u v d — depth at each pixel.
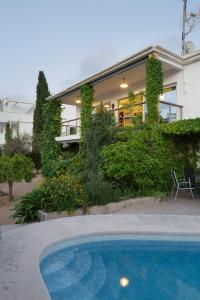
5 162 11.48
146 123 10.58
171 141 10.09
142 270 4.44
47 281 4.02
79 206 7.55
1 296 2.98
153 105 10.70
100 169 9.44
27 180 12.09
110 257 4.85
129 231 5.36
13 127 32.97
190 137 10.67
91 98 14.38
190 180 10.12
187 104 11.99
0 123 32.28
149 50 10.73
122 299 3.60
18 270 3.64
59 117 17.91
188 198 9.45
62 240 4.93
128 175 9.10
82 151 12.38
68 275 4.21
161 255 4.96
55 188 7.36
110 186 8.39
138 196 8.91
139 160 9.00
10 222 7.79
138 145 9.07
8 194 13.07
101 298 3.61
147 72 10.89
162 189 9.68
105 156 9.20
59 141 17.22
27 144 26.17
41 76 26.78
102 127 11.08
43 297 2.97
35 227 5.60
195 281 4.14
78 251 5.05
